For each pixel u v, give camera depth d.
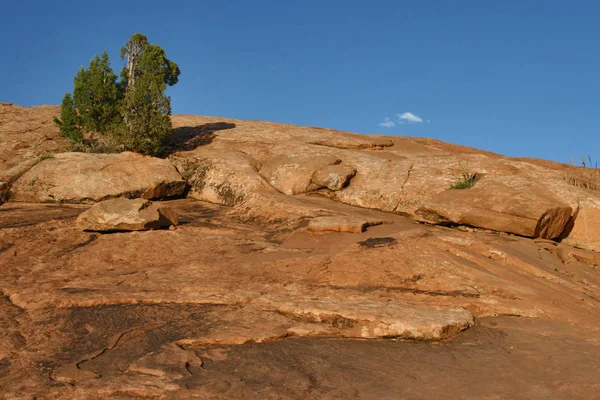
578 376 5.87
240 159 19.44
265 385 5.55
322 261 10.34
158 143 20.48
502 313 8.45
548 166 21.58
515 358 6.53
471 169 16.81
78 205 16.66
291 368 6.07
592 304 9.11
